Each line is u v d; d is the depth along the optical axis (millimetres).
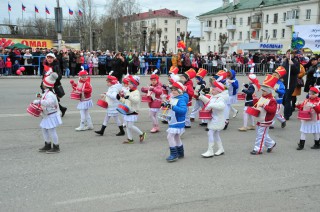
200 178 5562
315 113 7129
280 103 9172
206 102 6664
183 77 8719
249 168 6113
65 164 6125
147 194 4883
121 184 5234
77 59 21500
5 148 7043
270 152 7172
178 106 6242
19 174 5602
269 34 62281
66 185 5164
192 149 7273
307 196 4941
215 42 76938
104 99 8234
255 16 64500
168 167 6070
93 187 5098
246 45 41219
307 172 5973
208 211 4395
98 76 22391
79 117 10180
